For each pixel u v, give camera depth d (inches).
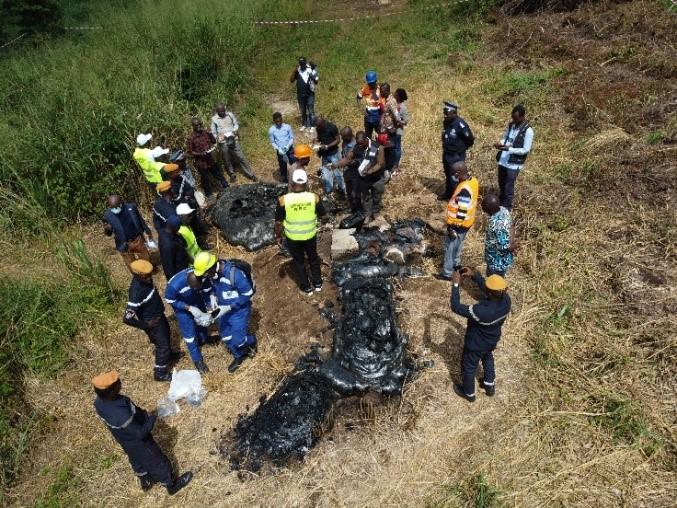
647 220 282.7
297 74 435.5
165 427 217.3
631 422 194.5
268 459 200.7
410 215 327.3
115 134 375.9
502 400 212.1
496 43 534.0
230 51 553.6
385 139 331.0
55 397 238.8
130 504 193.0
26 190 347.3
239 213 330.6
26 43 564.1
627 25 481.4
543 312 245.9
